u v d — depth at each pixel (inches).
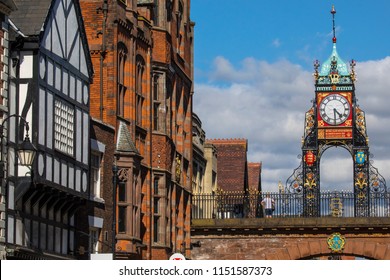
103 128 2034.9
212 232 2768.2
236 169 3971.5
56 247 1803.6
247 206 3051.2
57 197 1768.0
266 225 2736.2
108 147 2062.0
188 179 2704.2
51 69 1718.8
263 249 2753.4
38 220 1729.8
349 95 3122.5
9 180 1619.1
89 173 1907.0
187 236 2689.5
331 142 3088.1
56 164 1732.3
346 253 2726.4
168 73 2411.4
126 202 2114.9
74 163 1820.9
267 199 3206.2
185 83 2659.9
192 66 2755.9
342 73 3132.4
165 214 2377.0
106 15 2119.8
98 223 1998.0
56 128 1744.6
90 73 1914.4
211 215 3058.6
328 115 3110.2
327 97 3120.1
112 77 2113.7
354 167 3061.0
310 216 2979.8
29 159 1531.7
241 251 2760.8
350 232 2726.4
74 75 1831.9
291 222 2731.3
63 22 1777.8
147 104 2309.3
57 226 1807.3
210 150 3444.9
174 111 2516.0
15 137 1641.2
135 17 2234.3
